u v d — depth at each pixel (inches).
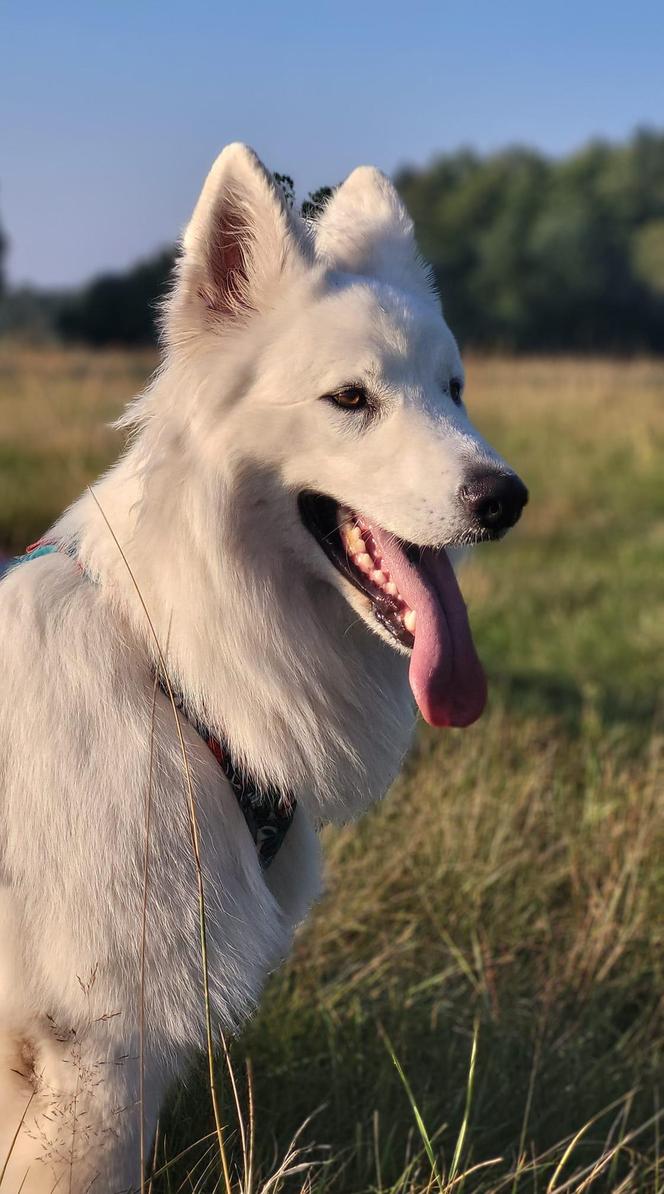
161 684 97.3
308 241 103.2
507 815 180.9
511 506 97.3
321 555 103.0
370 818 180.4
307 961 146.1
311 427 99.9
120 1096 91.0
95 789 91.6
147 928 91.2
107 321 1630.2
